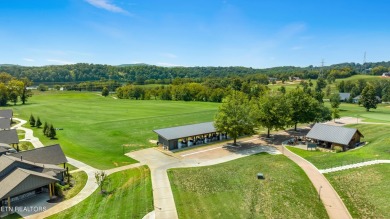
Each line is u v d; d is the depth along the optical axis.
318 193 38.09
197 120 94.94
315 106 78.12
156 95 174.12
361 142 63.25
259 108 73.38
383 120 88.25
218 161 54.06
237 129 62.97
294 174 44.69
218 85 188.62
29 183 36.84
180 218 32.06
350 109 120.56
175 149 62.69
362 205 34.09
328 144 62.12
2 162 40.31
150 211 33.78
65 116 100.50
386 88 161.50
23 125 84.50
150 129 81.38
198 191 39.44
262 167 48.81
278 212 33.00
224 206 34.72
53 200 38.50
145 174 46.81
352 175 42.25
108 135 74.00
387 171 40.88
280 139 71.12
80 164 52.34
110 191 40.69
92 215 33.66
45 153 46.59
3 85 133.62
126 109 119.25
